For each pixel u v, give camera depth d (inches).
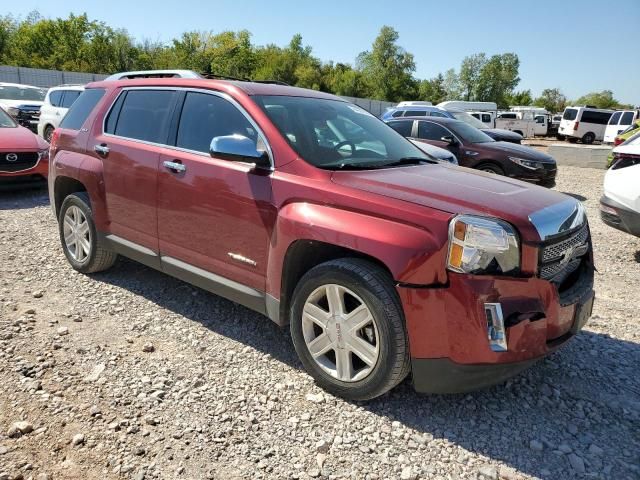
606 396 124.0
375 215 108.1
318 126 141.3
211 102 145.6
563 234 110.1
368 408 115.5
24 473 91.7
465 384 104.9
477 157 401.7
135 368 127.9
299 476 94.9
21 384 118.0
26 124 714.2
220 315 160.1
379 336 107.0
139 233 161.0
